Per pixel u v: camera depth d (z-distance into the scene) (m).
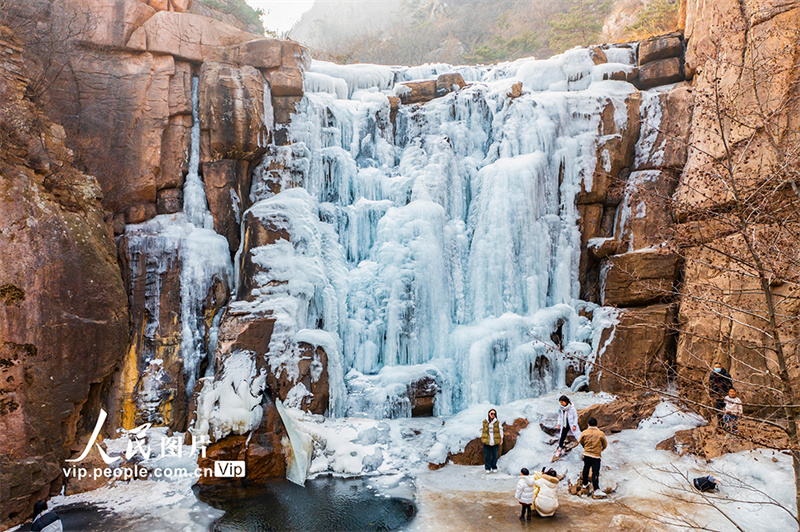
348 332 14.82
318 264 14.67
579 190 16.16
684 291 12.08
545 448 11.17
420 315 15.05
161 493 10.06
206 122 15.33
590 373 13.81
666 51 16.72
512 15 50.44
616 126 16.25
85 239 11.26
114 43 14.34
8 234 9.73
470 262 16.12
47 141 11.48
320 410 12.75
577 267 15.91
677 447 10.42
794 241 6.28
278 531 8.38
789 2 10.91
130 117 14.37
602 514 8.63
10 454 9.23
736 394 9.89
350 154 17.50
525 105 16.94
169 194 14.98
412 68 20.23
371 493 10.00
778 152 6.89
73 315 10.70
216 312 14.34
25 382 9.69
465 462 11.53
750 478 8.83
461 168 17.34
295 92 16.83
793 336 9.81
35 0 13.12
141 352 13.16
